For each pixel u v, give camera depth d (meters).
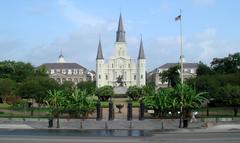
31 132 47.03
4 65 167.38
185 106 68.69
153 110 76.31
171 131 49.97
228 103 87.75
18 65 171.88
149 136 42.12
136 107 95.94
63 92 73.38
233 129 52.16
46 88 108.88
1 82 112.75
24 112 79.19
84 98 70.19
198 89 108.62
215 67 159.75
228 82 113.75
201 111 84.31
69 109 69.62
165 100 69.56
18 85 118.88
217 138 39.34
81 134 44.56
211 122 63.84
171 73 162.12
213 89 105.38
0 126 55.84
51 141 35.28
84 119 66.69
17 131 48.50
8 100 106.62
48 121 60.28
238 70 150.12
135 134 45.03
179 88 69.88
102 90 144.75
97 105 67.12
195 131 49.66
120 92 163.50
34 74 175.25
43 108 90.44
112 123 61.66
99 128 55.22
